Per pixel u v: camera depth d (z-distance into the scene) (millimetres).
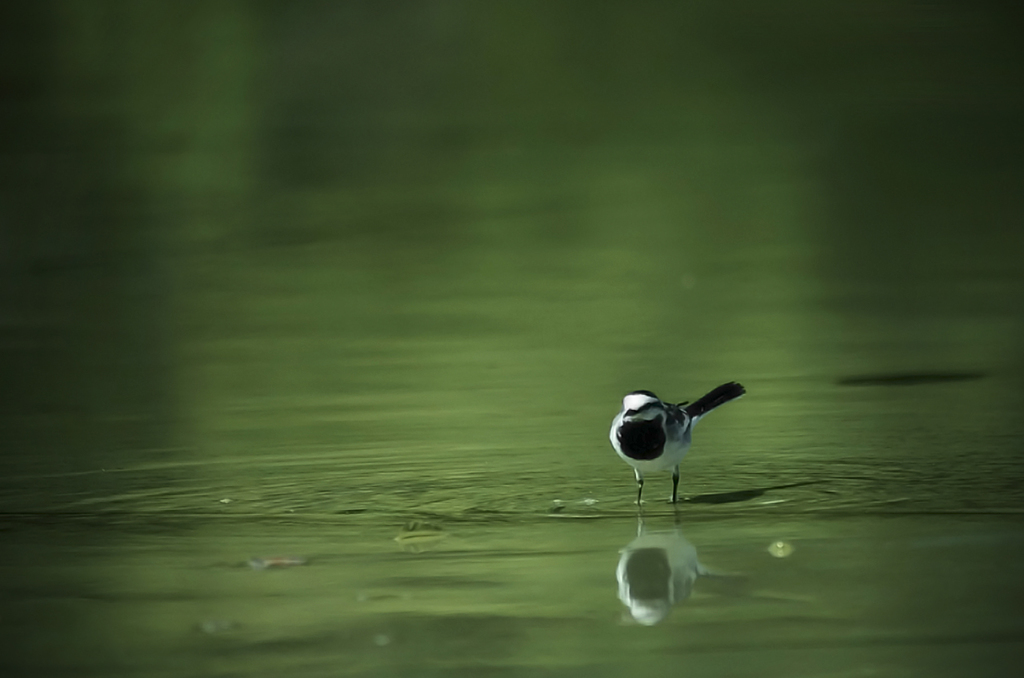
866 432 11812
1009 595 7613
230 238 24797
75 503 10203
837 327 17078
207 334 17625
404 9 43188
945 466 10578
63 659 7047
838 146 32594
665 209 27094
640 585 8008
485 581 8172
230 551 8914
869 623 7270
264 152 33469
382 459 11375
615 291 20062
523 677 6668
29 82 38875
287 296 20203
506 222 26219
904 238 23609
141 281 21375
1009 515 9211
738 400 13320
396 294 20219
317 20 42844
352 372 15297
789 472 10609
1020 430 11688
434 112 38219
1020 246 22516
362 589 8070
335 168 31922
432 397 13891
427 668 6816
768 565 8320
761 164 31141
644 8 45125
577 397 13758
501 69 41312
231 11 41844
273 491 10438
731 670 6691
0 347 16891
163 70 40188
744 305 18781
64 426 12859
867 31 43250
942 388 13555
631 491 10297
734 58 41812
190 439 12211
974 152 31031
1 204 27422
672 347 16203
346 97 39000
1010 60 39875
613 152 33406
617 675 6660
